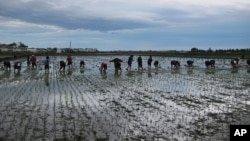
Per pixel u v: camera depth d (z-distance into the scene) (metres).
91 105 21.83
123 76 42.50
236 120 17.23
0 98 25.16
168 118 17.86
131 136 14.32
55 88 30.80
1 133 14.94
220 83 34.69
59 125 16.33
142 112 19.48
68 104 22.25
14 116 18.50
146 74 45.44
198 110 20.06
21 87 31.70
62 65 49.88
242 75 43.88
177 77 41.19
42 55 141.88
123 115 18.62
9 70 52.69
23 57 108.75
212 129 15.41
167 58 109.56
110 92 28.05
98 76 42.66
